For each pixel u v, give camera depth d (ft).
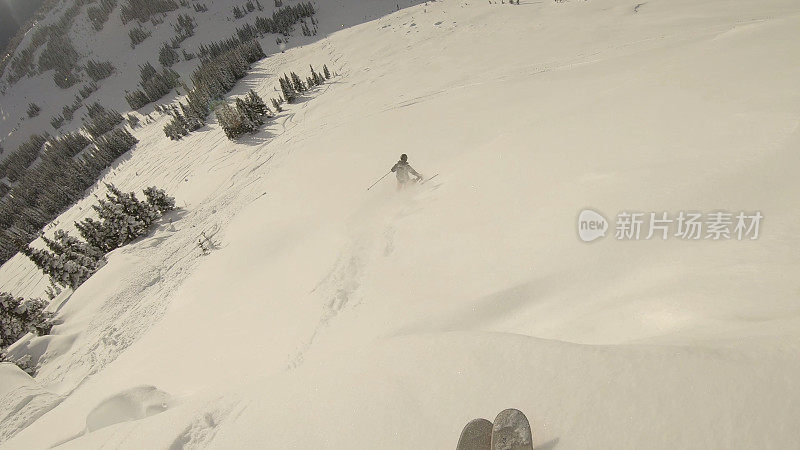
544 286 13.97
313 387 10.11
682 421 5.80
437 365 9.02
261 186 57.77
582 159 21.25
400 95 76.69
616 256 13.62
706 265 11.30
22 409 23.94
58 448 12.64
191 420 10.64
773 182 13.47
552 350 8.07
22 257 112.57
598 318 11.15
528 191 20.98
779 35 26.68
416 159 40.93
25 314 44.39
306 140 71.56
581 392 6.91
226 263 37.19
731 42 29.43
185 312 32.37
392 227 26.08
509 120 40.65
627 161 18.81
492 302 14.12
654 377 6.59
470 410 7.57
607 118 24.70
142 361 25.99
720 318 8.68
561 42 80.38
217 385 17.46
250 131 92.68
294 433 8.91
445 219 23.15
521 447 6.00
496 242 17.93
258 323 23.03
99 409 14.69
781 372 5.90
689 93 23.00
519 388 7.57
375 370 9.70
